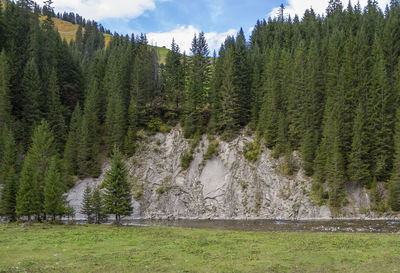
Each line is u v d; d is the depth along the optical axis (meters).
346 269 18.30
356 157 57.44
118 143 74.44
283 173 63.66
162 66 106.56
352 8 104.31
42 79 79.69
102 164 72.88
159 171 71.44
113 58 92.00
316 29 96.75
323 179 59.06
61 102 83.44
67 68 87.94
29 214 42.19
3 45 78.44
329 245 25.84
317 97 70.00
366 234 33.56
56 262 19.67
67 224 43.62
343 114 62.41
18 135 67.50
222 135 74.31
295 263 19.75
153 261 20.08
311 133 63.84
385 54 68.75
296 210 57.28
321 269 18.33
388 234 33.47
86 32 193.88
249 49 101.44
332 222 49.12
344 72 66.31
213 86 82.06
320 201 56.78
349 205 55.41
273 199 60.72
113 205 44.25
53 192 43.75
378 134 58.62
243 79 82.88
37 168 49.38
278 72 77.81
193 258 21.11
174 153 74.50
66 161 68.25
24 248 24.48
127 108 83.06
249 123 76.94
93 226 41.25
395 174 53.59
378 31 79.56
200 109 82.44
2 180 53.94
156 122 80.44
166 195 67.12
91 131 75.00
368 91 63.28
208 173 69.38
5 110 67.81
